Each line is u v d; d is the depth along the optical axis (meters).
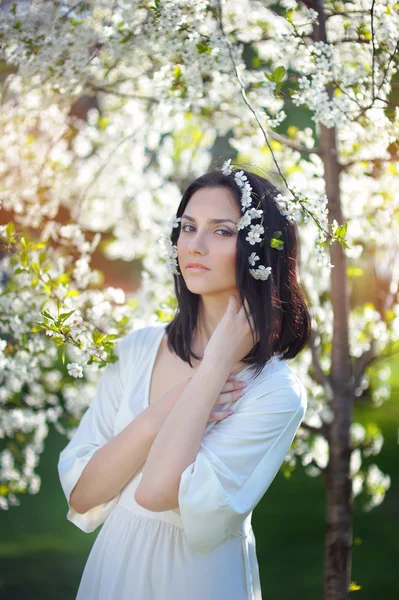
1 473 2.66
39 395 2.74
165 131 2.79
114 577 1.57
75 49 2.01
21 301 2.13
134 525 1.58
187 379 1.60
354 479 2.70
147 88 2.57
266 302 1.58
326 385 2.46
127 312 2.34
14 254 2.12
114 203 2.95
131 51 2.14
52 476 5.43
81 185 2.82
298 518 4.77
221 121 2.60
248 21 2.32
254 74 2.25
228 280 1.58
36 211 2.54
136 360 1.74
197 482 1.42
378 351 2.56
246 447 1.50
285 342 1.70
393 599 3.64
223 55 2.02
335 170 2.32
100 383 1.76
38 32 1.96
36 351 2.27
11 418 2.56
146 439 1.55
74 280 2.57
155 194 3.02
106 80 2.47
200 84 2.13
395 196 2.51
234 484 1.46
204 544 1.45
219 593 1.55
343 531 2.41
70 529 4.49
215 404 1.55
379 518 4.80
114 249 2.99
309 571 4.00
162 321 2.40
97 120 2.77
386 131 1.99
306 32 2.07
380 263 2.79
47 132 2.59
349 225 2.49
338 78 1.95
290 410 1.55
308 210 1.62
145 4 1.96
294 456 2.66
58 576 3.80
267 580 3.87
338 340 2.43
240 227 1.54
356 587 2.41
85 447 1.66
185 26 1.97
